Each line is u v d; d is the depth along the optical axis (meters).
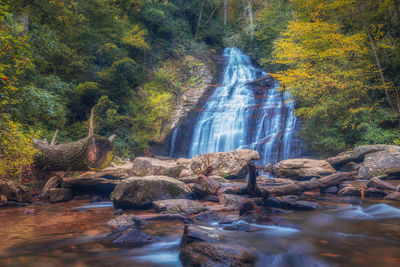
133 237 2.90
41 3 12.22
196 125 16.14
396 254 2.43
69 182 6.49
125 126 15.03
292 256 2.40
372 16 12.23
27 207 5.32
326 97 12.77
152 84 18.53
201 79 21.38
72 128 12.72
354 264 2.23
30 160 6.64
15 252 2.58
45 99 8.45
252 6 29.67
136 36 18.38
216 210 4.27
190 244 2.46
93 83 13.23
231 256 2.21
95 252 2.59
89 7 15.63
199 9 29.36
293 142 13.51
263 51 25.45
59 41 13.27
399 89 11.72
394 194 5.02
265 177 8.91
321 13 13.24
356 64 11.95
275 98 17.31
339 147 11.94
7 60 5.88
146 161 7.11
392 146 9.34
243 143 14.84
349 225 3.41
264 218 3.81
